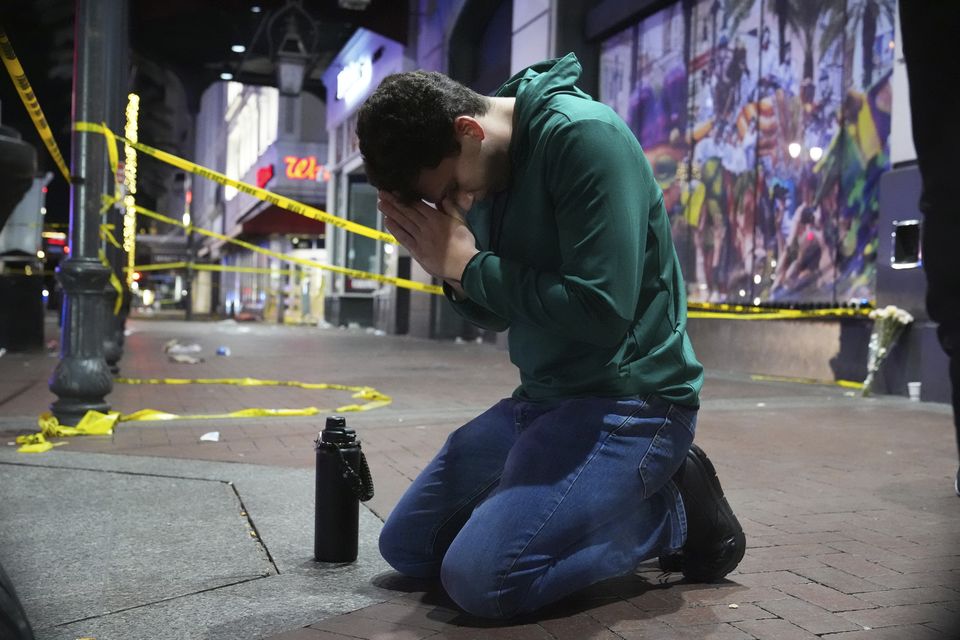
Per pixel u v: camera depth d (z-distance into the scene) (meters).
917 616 2.57
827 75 11.12
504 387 10.13
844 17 10.83
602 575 2.54
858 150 10.68
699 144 13.59
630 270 2.29
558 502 2.41
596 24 15.73
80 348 6.21
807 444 5.96
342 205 33.12
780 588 2.86
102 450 5.44
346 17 25.27
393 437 6.07
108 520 3.70
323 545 3.14
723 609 2.65
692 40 13.64
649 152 14.81
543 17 16.45
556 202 2.38
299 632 2.45
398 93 2.23
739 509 4.03
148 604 2.68
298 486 4.38
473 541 2.42
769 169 12.16
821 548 3.37
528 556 2.39
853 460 5.36
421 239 2.45
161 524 3.64
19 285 14.17
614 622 2.53
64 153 33.56
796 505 4.12
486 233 2.65
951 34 0.97
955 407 1.02
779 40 11.91
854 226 10.75
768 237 12.22
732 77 12.82
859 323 10.51
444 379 11.15
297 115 37.75
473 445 2.81
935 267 1.02
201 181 66.88
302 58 25.42
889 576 3.00
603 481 2.45
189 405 7.95
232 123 52.50
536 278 2.36
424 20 24.56
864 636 2.41
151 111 60.47
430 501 2.80
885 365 9.41
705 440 6.12
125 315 11.65
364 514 3.88
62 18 22.25
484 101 2.43
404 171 2.28
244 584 2.89
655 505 2.70
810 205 11.45
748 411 7.88
